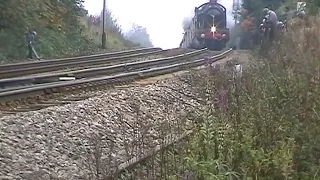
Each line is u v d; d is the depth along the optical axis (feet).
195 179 19.16
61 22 113.29
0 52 83.15
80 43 115.24
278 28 66.49
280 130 21.39
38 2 105.50
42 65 67.87
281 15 100.17
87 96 40.19
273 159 19.38
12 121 29.48
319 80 25.16
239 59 69.77
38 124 29.50
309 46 37.09
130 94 41.19
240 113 22.90
